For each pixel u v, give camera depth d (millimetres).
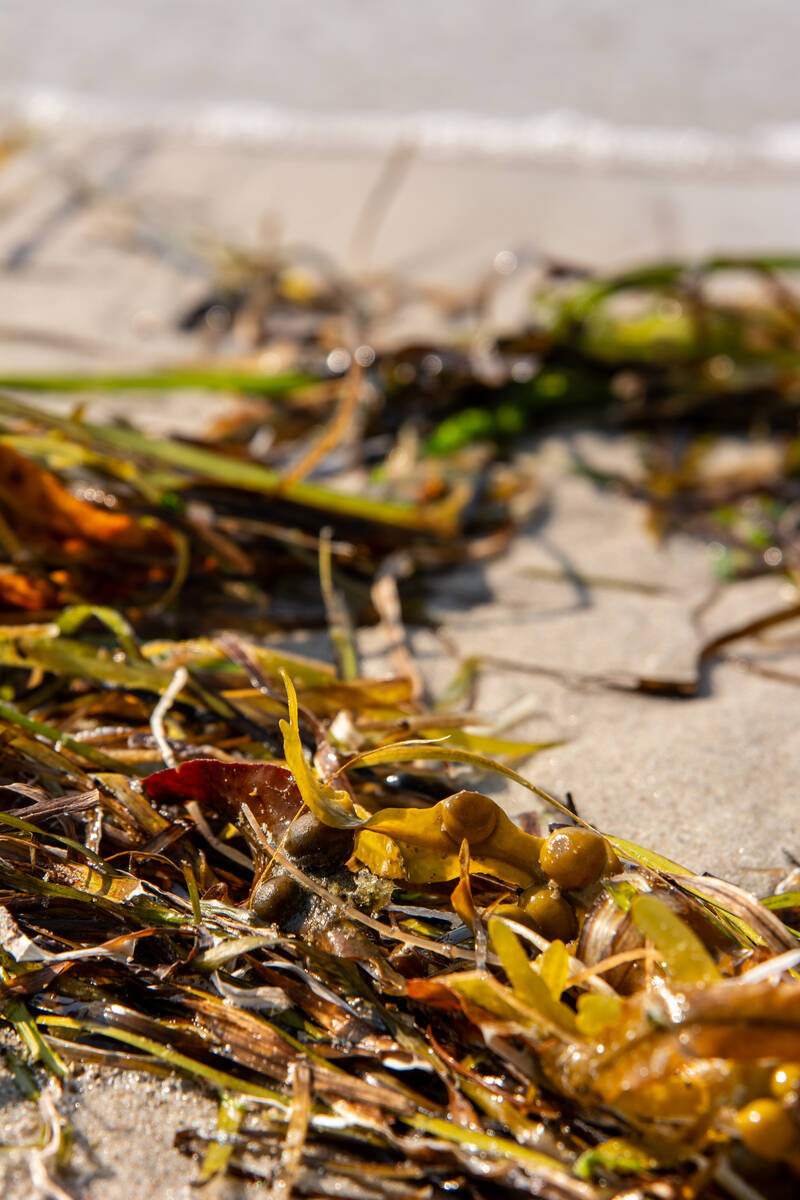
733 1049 457
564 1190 464
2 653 541
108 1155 472
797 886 517
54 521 588
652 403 796
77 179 1167
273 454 712
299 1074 477
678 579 634
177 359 847
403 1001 488
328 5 1582
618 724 570
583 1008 468
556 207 1104
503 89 1332
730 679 590
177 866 504
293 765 490
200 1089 480
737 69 1333
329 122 1292
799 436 765
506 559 642
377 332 861
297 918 491
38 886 496
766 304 887
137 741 536
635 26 1455
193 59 1458
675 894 486
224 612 599
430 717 549
